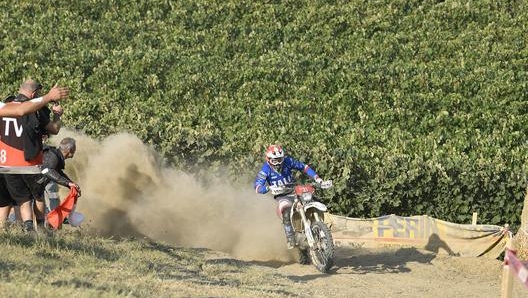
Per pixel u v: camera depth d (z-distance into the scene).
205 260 40.03
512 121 82.06
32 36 96.25
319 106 85.38
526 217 47.19
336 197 58.53
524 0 110.12
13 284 24.72
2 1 107.69
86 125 59.44
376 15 106.12
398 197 58.75
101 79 87.31
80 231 40.81
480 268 45.19
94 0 108.19
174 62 93.31
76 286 26.70
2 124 33.69
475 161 63.06
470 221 59.97
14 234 33.91
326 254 40.25
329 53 98.81
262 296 31.09
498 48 98.88
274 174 43.56
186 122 78.44
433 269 44.31
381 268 43.94
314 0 110.31
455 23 105.75
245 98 85.44
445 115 82.38
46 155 36.06
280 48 99.44
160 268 34.75
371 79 88.81
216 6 108.25
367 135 78.69
